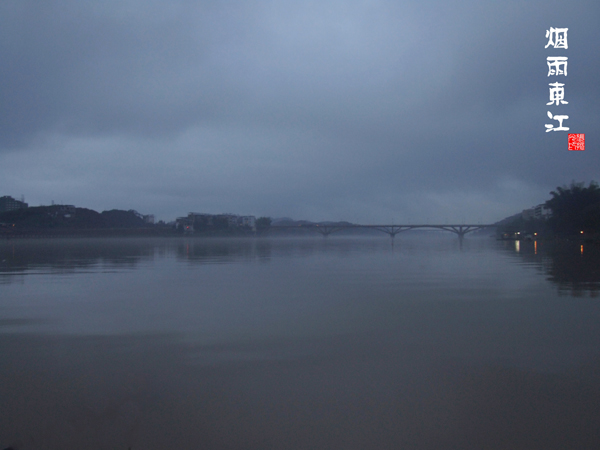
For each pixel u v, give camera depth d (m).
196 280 18.77
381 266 25.75
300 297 13.74
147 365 7.05
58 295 14.45
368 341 8.38
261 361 7.22
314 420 5.16
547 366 6.86
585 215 77.75
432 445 4.64
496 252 44.12
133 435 4.82
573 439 4.73
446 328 9.34
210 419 5.18
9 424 5.07
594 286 15.73
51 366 7.02
